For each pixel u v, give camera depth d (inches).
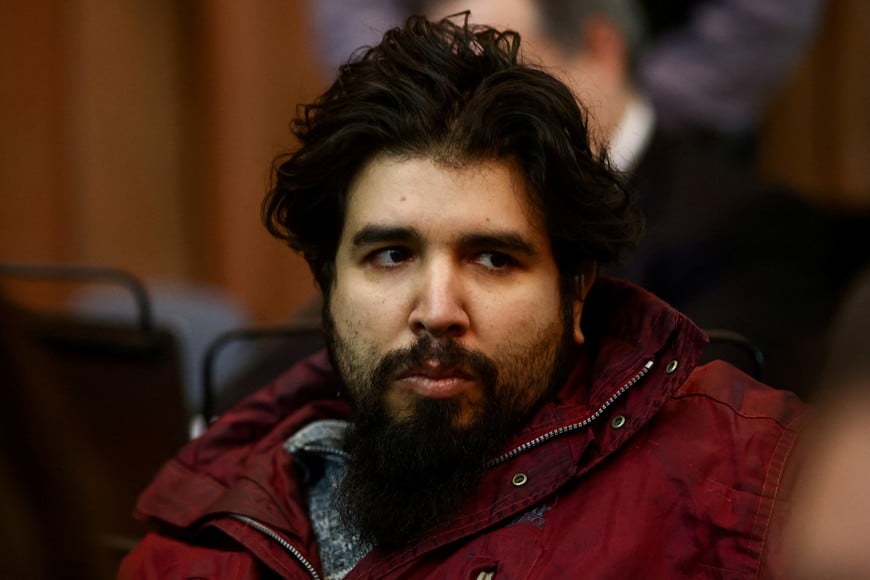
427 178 125.3
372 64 131.6
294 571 131.0
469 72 129.9
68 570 97.9
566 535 122.9
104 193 396.5
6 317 103.7
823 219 215.3
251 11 382.9
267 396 148.2
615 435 126.6
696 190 213.2
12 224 394.9
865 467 64.9
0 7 393.4
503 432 127.1
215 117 389.7
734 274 204.4
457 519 127.2
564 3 207.2
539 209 127.8
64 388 172.7
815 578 64.9
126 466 172.7
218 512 135.1
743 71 258.8
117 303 252.4
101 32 392.8
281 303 385.7
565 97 130.5
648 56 254.2
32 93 396.2
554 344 130.2
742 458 123.7
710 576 119.9
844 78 323.3
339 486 133.0
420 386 125.0
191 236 400.8
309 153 132.1
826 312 202.4
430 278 124.2
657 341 126.7
